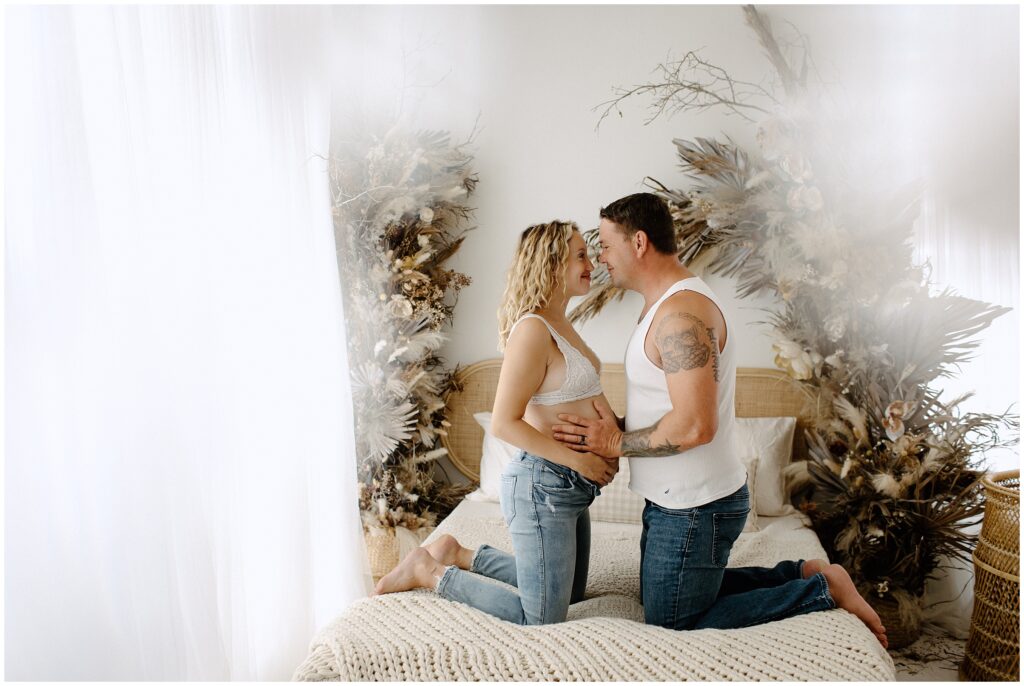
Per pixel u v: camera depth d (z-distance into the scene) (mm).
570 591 1959
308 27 2787
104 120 1571
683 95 3318
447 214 3410
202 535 1768
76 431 1438
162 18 1809
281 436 2350
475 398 3492
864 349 2869
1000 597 2457
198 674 1720
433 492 3418
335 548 2695
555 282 1982
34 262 1373
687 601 1941
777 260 3002
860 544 2795
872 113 2963
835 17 3223
